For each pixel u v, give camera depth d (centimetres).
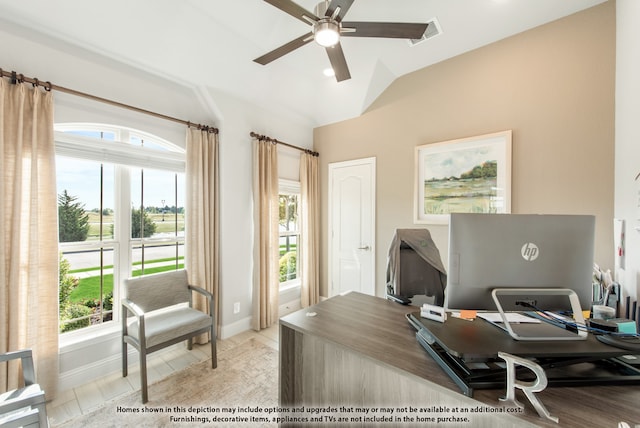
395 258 201
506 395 81
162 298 245
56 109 203
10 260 177
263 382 220
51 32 196
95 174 233
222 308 299
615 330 100
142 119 249
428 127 309
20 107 180
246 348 277
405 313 154
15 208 178
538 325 109
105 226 239
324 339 124
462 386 85
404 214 330
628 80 182
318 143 419
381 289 352
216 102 290
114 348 232
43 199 191
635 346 90
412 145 322
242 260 319
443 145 295
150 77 255
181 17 218
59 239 215
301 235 400
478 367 90
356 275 378
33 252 182
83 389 208
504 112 261
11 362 173
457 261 107
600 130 218
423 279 204
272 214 345
